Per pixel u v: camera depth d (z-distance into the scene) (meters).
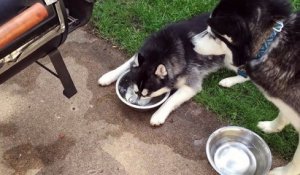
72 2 0.98
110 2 1.61
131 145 1.23
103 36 1.52
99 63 1.45
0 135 1.23
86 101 1.33
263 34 0.86
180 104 1.32
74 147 1.21
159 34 1.35
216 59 1.35
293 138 1.24
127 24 1.56
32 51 0.84
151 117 1.28
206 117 1.31
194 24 1.36
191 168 1.18
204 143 1.24
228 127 1.20
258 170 1.15
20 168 1.16
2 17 0.76
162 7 1.59
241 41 0.86
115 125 1.28
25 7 0.79
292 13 0.89
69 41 1.50
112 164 1.18
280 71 0.89
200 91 1.37
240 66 0.95
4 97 1.32
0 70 0.80
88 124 1.27
